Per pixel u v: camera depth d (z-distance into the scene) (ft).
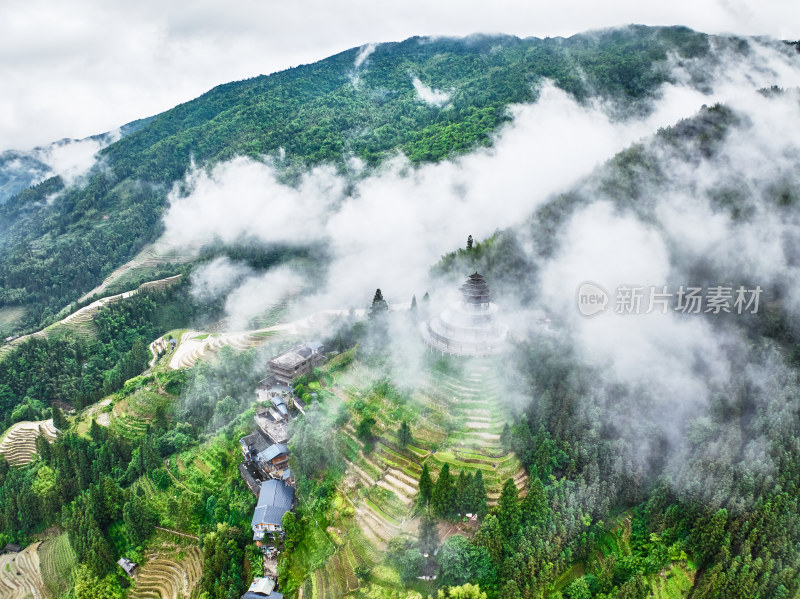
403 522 294.25
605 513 289.12
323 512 319.68
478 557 255.09
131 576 352.28
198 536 363.97
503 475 300.20
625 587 248.52
